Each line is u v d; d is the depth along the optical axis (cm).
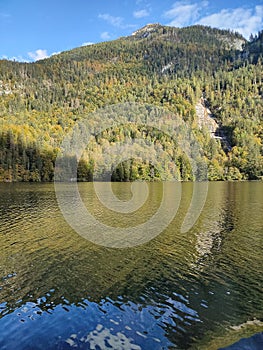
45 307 1638
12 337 1381
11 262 2286
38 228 3366
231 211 4509
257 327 1445
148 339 1365
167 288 1858
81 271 2120
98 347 1312
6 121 16112
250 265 2244
